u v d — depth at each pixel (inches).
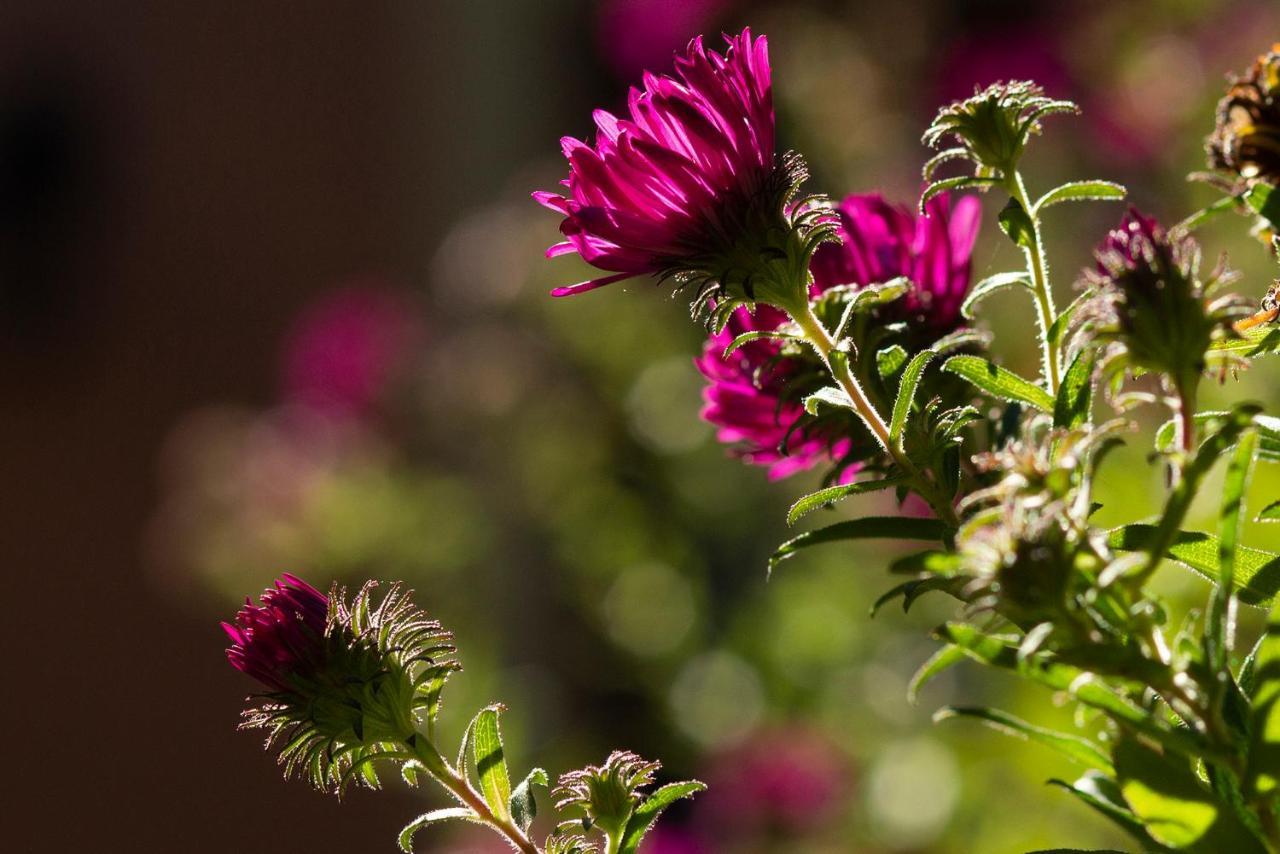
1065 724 30.2
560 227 18.8
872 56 43.2
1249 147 18.0
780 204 18.8
